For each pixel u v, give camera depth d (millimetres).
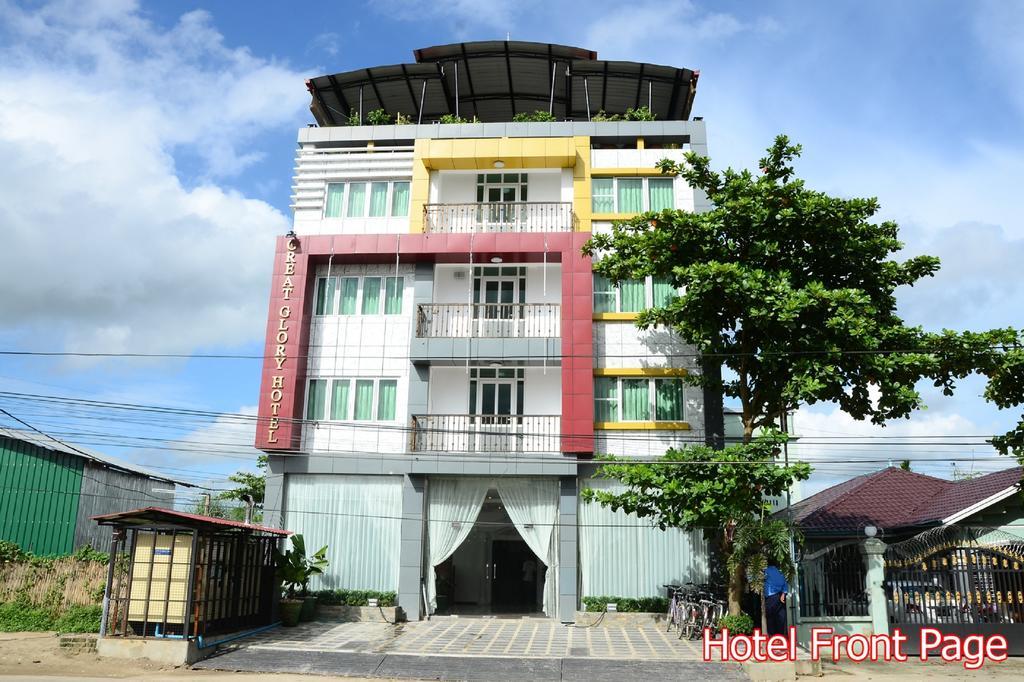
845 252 17422
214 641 16984
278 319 22672
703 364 19547
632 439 21781
